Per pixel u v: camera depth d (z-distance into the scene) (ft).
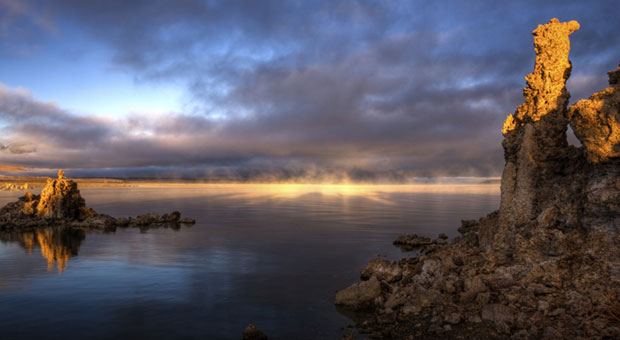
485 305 43.88
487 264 54.85
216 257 90.02
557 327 38.11
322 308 55.57
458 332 41.37
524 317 40.68
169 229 137.59
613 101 43.09
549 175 55.77
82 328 48.88
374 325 47.37
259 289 65.00
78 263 84.38
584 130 46.32
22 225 144.97
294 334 46.83
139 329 48.65
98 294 62.28
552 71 57.36
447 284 50.34
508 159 62.23
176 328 48.96
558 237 48.73
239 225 147.23
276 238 116.37
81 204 166.20
